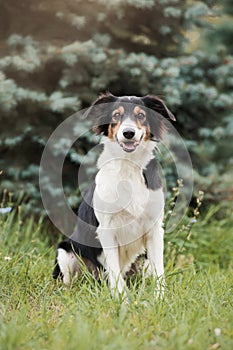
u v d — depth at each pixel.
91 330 3.69
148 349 3.44
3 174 7.34
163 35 7.41
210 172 7.68
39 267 5.57
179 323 3.86
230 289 4.84
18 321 3.91
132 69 6.74
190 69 7.36
